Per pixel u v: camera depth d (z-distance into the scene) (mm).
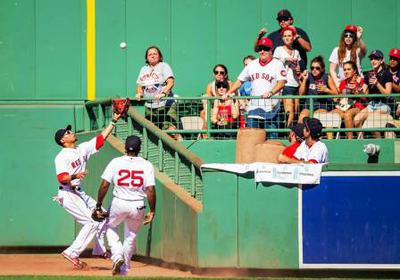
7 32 46875
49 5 47000
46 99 45656
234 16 46844
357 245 32375
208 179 33062
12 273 34938
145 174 33344
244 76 39656
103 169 40562
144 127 38312
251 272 32938
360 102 39656
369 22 46406
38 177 44219
